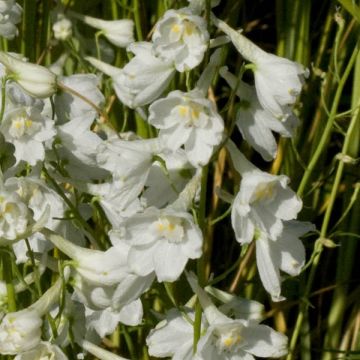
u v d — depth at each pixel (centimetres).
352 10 86
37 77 80
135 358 92
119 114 97
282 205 79
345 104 102
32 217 79
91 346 82
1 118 80
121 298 80
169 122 78
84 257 80
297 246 81
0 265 85
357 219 94
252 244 92
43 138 82
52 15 94
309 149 95
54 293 79
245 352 80
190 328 81
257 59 78
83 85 87
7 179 80
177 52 77
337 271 95
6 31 91
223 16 98
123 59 98
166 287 82
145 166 80
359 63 91
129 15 98
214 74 78
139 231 78
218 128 77
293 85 78
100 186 85
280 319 95
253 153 101
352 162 89
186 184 81
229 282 97
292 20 95
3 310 81
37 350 78
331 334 95
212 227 94
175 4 92
